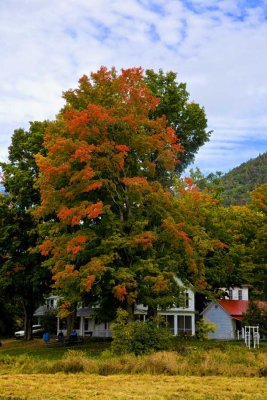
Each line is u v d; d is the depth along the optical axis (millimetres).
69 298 30781
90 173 29672
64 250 30844
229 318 55469
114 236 30156
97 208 29172
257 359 24234
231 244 43688
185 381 19125
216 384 18375
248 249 43375
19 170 44719
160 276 29594
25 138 46406
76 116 31219
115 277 29438
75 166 31766
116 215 32375
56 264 31031
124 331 27625
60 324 65125
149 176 35219
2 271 44469
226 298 64188
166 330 28969
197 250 35000
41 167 31031
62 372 21656
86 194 32438
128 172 33844
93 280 28406
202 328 36094
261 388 17500
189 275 36906
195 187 41625
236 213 45094
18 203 44375
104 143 31344
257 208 47156
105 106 33688
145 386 17656
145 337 27422
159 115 46969
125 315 28844
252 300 50219
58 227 32125
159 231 33250
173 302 31922
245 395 16031
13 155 46406
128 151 32719
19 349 42219
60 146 30594
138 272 30750
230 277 48000
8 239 44906
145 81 47875
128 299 29688
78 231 31094
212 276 41938
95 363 22219
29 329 53969
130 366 22250
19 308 67375
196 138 50250
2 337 66438
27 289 46312
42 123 45969
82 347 40094
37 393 15914
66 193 30859
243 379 19891
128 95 33938
